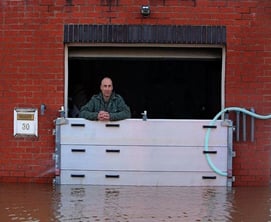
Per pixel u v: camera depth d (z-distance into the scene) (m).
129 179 8.24
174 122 8.19
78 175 8.27
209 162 8.20
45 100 8.52
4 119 8.55
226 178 8.23
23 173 8.54
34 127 8.51
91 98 8.61
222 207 7.01
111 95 8.36
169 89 9.33
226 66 8.48
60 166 8.28
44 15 8.48
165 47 8.74
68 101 9.05
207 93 9.18
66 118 8.27
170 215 6.56
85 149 8.24
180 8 8.45
